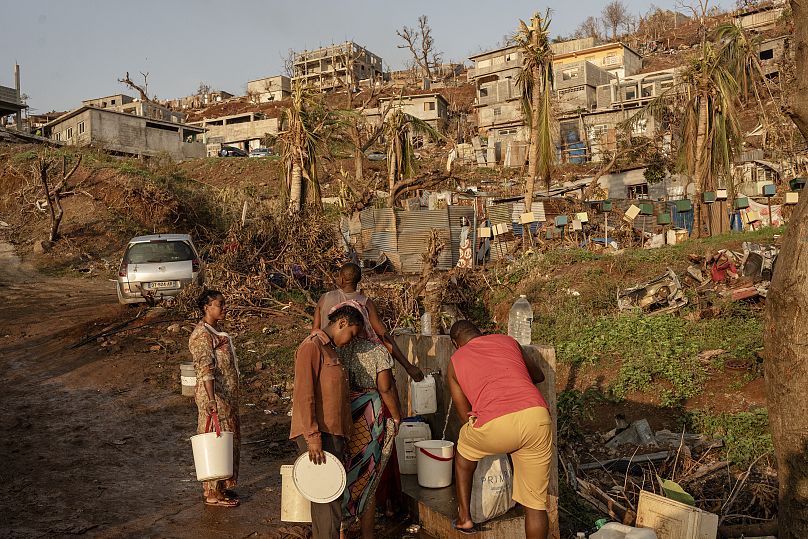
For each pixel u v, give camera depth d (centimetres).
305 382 436
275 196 3797
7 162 3122
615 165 3528
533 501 421
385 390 480
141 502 579
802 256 401
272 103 9838
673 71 5812
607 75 6384
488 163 5281
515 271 1481
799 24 430
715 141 2411
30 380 1016
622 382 854
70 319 1430
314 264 1509
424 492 523
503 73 6838
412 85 9019
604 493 577
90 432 785
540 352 475
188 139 6038
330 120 2370
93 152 3488
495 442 421
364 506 471
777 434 420
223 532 517
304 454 432
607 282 1286
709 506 576
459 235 2364
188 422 822
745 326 979
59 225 2636
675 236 1847
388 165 2986
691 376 839
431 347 589
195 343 559
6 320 1445
